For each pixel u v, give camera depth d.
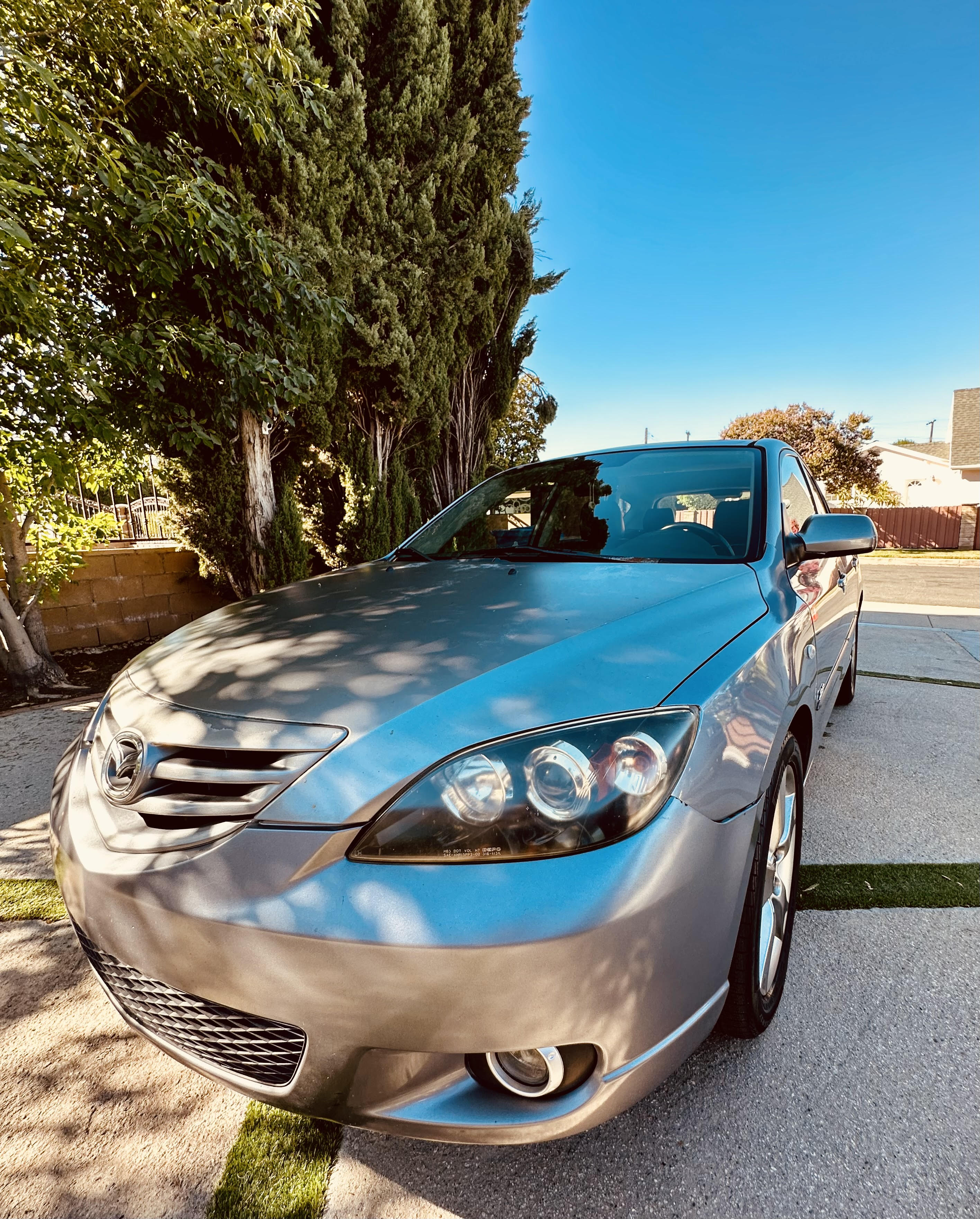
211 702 1.37
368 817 1.11
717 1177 1.28
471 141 6.65
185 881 1.16
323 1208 1.25
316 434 5.77
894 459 35.06
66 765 1.68
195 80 3.97
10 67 3.17
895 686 5.04
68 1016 1.76
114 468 5.02
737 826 1.29
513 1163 1.32
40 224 3.60
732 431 29.16
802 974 1.85
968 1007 1.71
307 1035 1.08
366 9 5.67
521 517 2.75
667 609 1.65
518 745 1.15
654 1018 1.12
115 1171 1.33
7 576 5.02
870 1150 1.32
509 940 1.02
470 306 7.00
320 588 2.25
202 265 4.16
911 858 2.48
